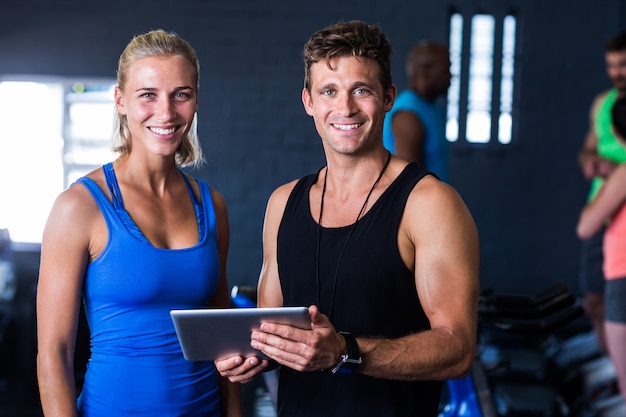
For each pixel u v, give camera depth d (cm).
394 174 183
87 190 184
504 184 729
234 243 731
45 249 182
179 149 205
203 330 159
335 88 176
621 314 342
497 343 575
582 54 716
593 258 470
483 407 280
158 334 185
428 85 377
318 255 182
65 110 701
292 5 717
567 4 712
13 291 617
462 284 172
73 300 182
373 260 176
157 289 184
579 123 721
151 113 186
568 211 727
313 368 157
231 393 204
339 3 716
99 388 184
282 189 198
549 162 726
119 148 197
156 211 191
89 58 704
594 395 456
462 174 730
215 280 195
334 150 180
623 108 345
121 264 182
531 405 477
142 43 187
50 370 180
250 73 723
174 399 186
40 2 699
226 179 730
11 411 496
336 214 184
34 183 697
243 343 163
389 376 163
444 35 717
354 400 178
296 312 152
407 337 166
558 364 523
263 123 726
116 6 705
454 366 167
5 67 702
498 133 732
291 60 721
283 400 188
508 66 729
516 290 731
